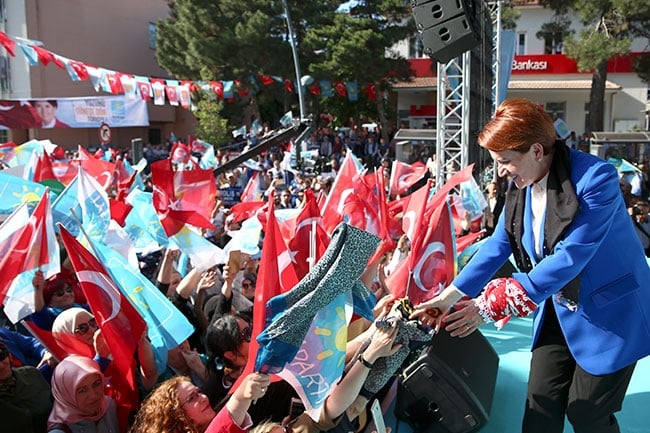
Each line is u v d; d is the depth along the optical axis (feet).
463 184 21.71
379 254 10.09
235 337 10.14
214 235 23.00
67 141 92.22
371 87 85.15
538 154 7.18
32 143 29.09
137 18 102.94
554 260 7.02
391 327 7.88
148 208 17.06
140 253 17.99
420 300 12.21
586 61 69.82
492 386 10.55
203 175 14.73
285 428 8.31
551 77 102.37
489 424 10.30
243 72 81.41
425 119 105.50
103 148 58.49
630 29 71.36
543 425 7.91
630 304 7.26
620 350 7.28
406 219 13.92
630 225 7.34
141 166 32.60
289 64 79.36
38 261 12.04
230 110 98.07
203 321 13.88
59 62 34.78
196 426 8.11
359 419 9.47
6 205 17.02
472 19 16.65
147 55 105.50
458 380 9.40
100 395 9.52
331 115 103.24
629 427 9.87
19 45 32.83
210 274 13.85
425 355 9.45
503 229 8.27
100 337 10.80
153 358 10.53
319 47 77.71
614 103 101.91
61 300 13.92
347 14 80.33
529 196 7.70
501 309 7.25
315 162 45.62
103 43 96.94
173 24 88.12
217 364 10.51
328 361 7.68
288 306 7.05
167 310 10.87
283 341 6.97
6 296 11.62
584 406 7.55
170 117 110.11
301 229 12.17
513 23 84.33
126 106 79.25
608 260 7.22
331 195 15.51
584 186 6.98
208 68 82.02
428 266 12.34
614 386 7.46
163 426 8.05
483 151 37.99
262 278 7.99
